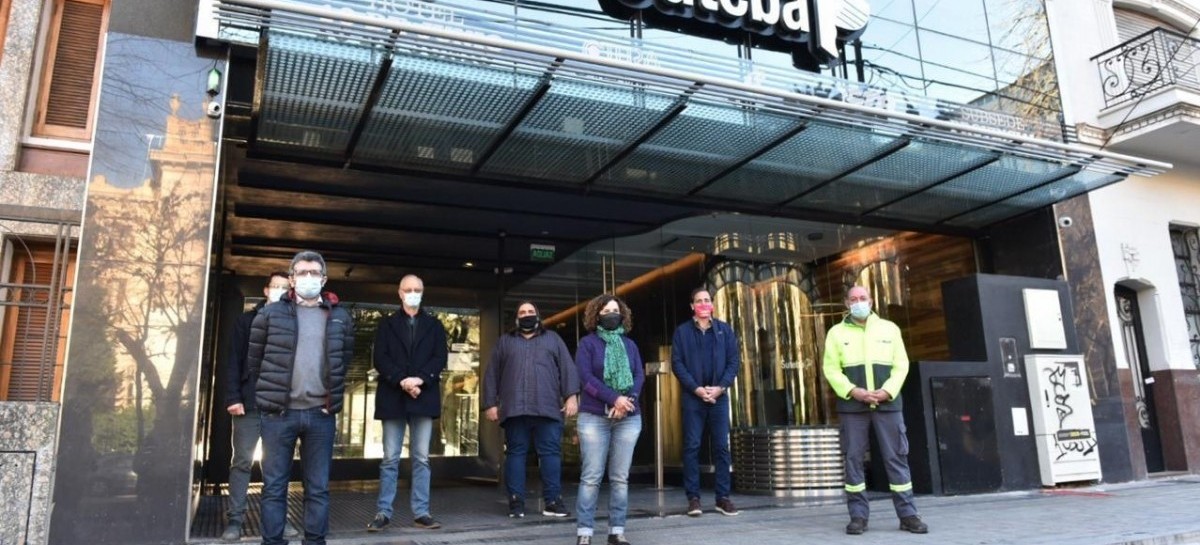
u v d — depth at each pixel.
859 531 6.03
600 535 6.03
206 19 6.04
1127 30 12.25
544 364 6.91
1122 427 9.95
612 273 10.71
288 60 5.75
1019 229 10.63
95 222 5.66
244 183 8.37
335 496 8.74
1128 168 8.47
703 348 7.05
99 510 5.32
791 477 8.70
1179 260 11.83
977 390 8.89
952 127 7.27
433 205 9.21
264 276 10.24
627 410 5.25
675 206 9.46
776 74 6.91
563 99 6.48
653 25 8.03
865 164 8.16
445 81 6.10
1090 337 10.12
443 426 10.68
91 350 5.48
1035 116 10.38
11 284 5.71
